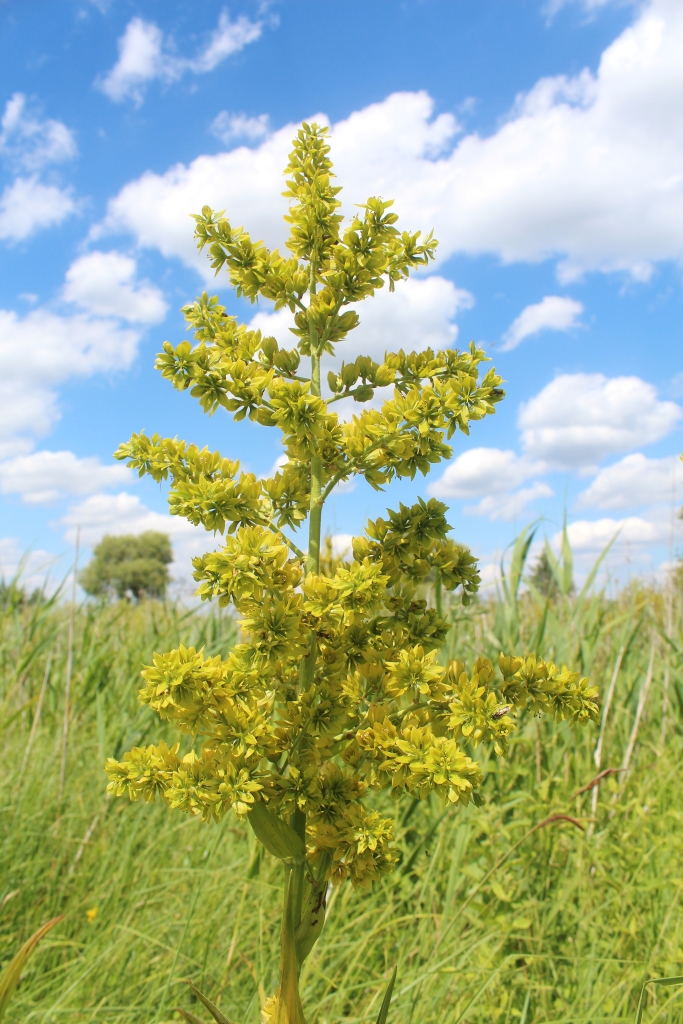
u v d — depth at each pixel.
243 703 1.44
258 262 1.75
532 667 1.65
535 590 4.32
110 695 4.76
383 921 3.02
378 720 1.54
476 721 1.45
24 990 2.62
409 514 1.64
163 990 2.49
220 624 4.99
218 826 3.38
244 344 1.63
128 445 1.59
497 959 2.68
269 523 1.57
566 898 2.91
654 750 4.12
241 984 2.71
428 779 1.40
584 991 2.59
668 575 5.15
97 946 2.72
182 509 1.43
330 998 2.54
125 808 3.78
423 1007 2.37
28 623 5.11
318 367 1.77
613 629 4.94
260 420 1.55
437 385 1.53
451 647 3.88
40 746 4.34
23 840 3.31
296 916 1.50
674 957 2.53
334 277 1.70
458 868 3.10
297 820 1.56
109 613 6.38
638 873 3.01
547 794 3.33
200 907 3.00
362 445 1.57
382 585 1.45
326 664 1.64
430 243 1.80
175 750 1.53
